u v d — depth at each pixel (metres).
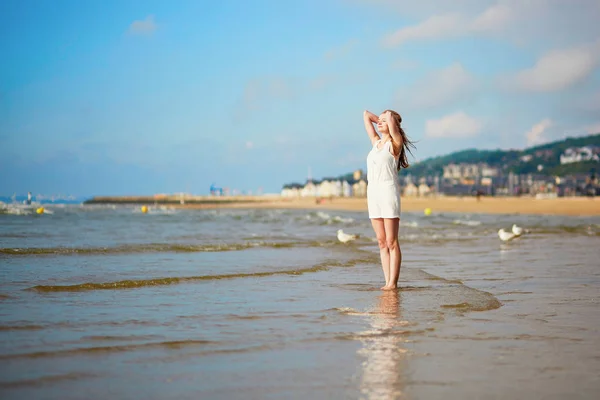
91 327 4.28
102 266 8.21
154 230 19.59
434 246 13.23
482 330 4.32
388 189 6.55
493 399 2.74
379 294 6.06
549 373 3.18
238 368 3.25
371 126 6.99
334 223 27.52
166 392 2.82
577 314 5.02
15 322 4.38
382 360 3.44
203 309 5.09
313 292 6.16
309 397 2.76
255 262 8.99
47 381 2.96
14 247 10.78
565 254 11.20
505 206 73.12
